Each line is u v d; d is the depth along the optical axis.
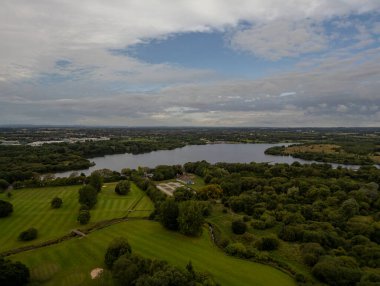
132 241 96.94
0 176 189.88
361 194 139.25
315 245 89.56
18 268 68.81
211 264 83.62
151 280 61.69
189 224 101.88
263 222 112.44
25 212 125.31
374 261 82.81
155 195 143.62
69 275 74.06
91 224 111.12
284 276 78.75
